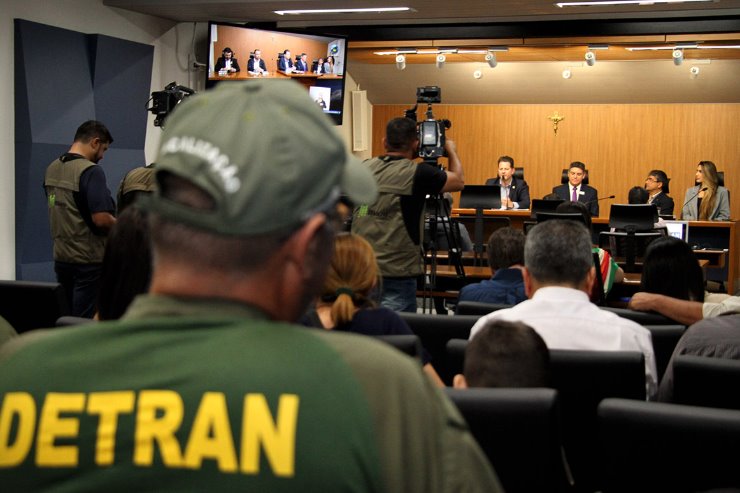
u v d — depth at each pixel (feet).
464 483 2.29
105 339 2.37
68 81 26.18
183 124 2.40
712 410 5.10
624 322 8.08
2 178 24.63
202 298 2.40
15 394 2.32
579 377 7.18
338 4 28.94
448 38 32.73
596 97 43.70
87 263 16.58
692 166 43.52
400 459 2.21
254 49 30.04
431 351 9.56
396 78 43.60
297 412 2.20
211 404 2.22
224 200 2.29
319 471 2.15
